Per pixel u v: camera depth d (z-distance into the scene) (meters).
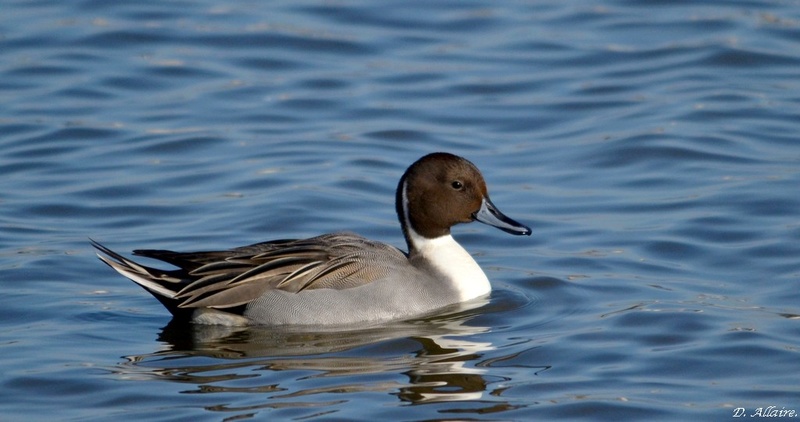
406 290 12.89
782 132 18.69
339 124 19.75
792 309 12.70
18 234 15.51
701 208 15.96
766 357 11.47
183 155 18.50
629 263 14.38
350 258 12.89
